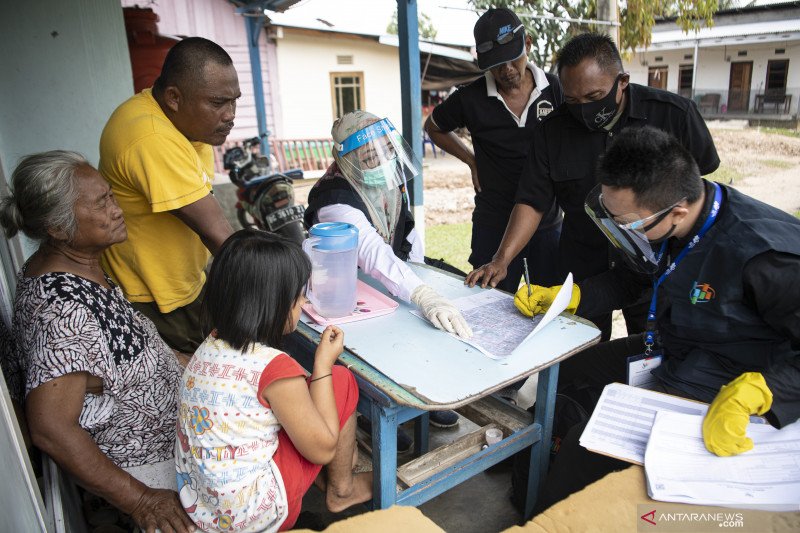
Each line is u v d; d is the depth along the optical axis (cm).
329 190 216
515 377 153
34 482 126
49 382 135
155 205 188
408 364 159
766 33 1345
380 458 157
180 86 188
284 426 138
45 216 141
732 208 158
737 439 136
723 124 1467
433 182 1091
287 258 137
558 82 302
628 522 125
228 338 137
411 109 407
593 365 227
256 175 520
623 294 219
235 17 978
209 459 136
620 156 152
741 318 158
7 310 180
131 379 151
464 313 196
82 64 344
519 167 306
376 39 1205
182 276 214
